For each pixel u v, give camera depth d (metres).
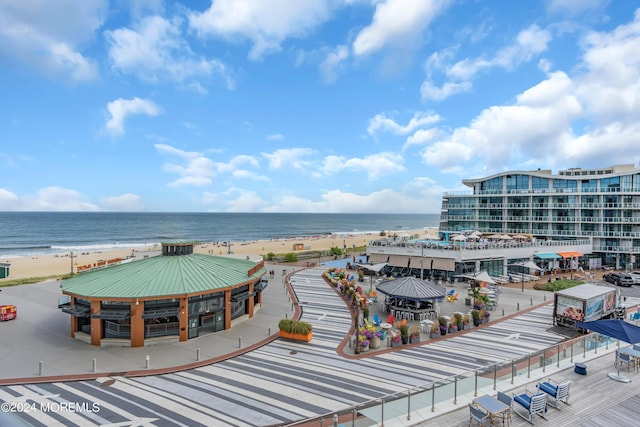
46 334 27.59
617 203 62.84
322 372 21.19
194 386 19.22
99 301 25.19
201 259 34.06
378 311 36.12
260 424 15.49
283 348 25.31
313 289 46.19
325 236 184.38
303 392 18.56
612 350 21.59
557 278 53.44
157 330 26.11
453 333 28.91
